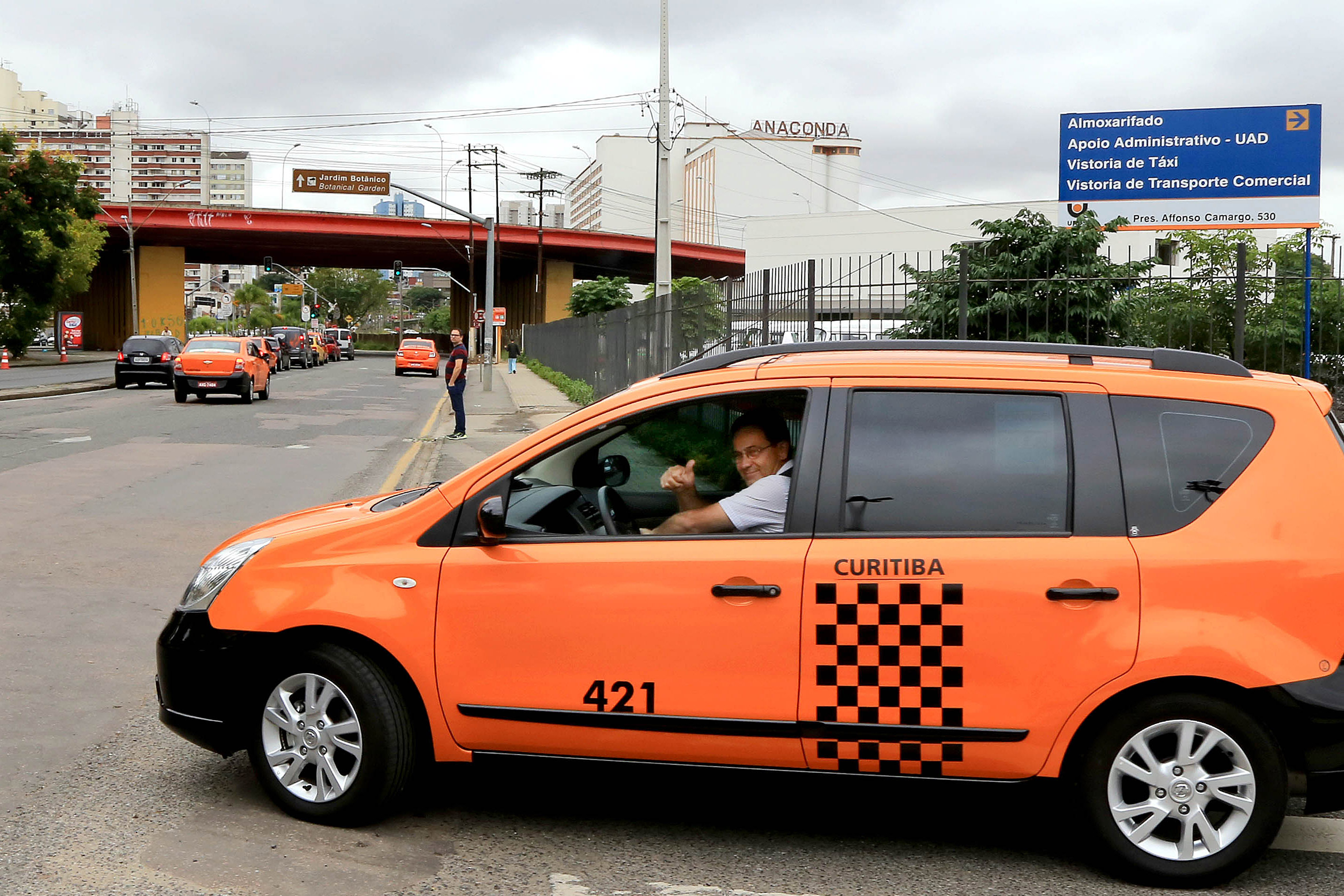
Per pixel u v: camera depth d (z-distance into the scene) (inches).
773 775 156.8
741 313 520.4
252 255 3900.1
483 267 3988.7
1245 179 618.8
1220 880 150.4
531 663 159.3
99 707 218.4
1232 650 146.2
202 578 173.8
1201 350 446.3
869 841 166.9
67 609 292.2
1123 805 151.9
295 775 168.4
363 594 163.3
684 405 164.9
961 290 433.4
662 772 159.3
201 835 162.7
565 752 160.9
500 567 160.4
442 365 2608.3
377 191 2062.0
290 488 534.6
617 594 157.1
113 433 783.7
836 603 152.4
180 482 543.8
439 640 161.3
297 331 2340.1
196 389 1124.5
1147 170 630.5
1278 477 151.5
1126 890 151.8
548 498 172.4
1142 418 155.1
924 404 158.2
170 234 3189.0
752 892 149.2
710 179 5629.9
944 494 154.8
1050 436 155.5
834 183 5713.6
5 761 189.9
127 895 143.7
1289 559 148.2
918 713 151.9
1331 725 145.4
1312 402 154.9
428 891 146.9
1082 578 149.3
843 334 470.3
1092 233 459.2
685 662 155.6
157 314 3324.3
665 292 812.0
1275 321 439.5
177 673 169.9
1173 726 149.9
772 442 167.6
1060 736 150.4
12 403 1087.6
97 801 174.6
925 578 151.4
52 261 2225.6
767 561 154.3
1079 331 461.7
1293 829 175.9
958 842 167.2
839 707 152.9
